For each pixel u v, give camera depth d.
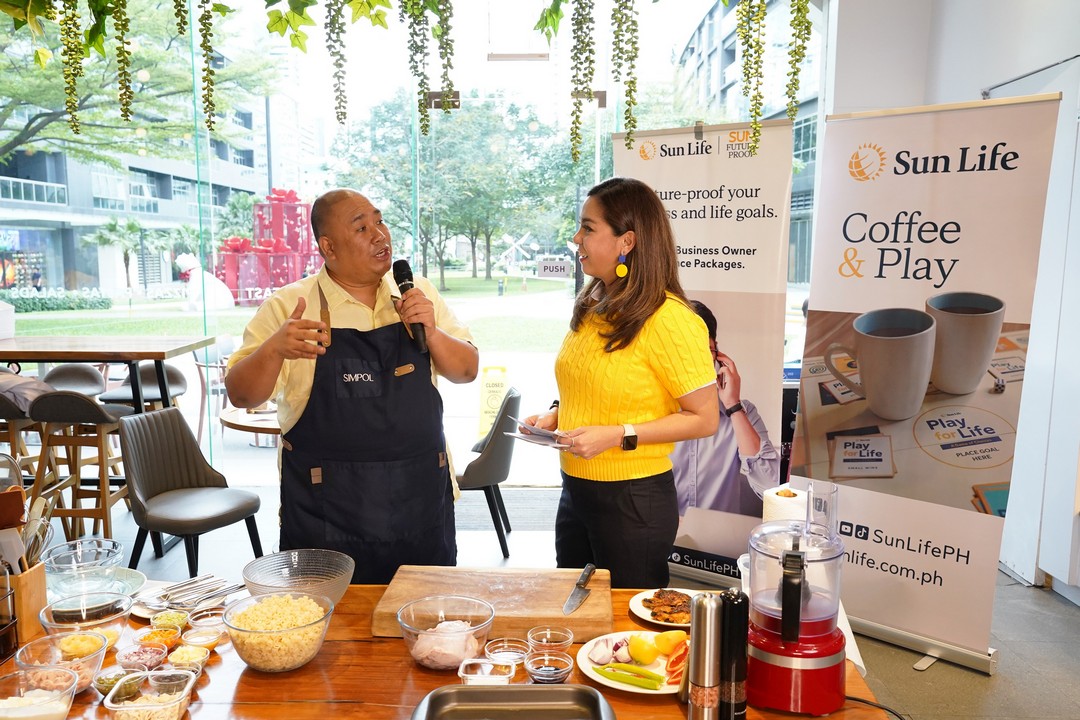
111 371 6.04
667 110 5.55
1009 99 3.10
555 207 5.80
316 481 2.29
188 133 5.69
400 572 1.93
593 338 2.41
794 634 1.42
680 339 2.28
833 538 1.52
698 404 2.29
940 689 3.17
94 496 4.50
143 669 1.54
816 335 3.58
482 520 5.29
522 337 5.94
